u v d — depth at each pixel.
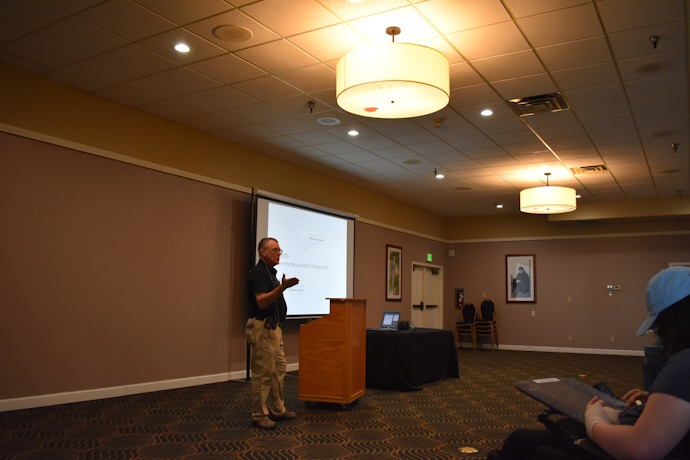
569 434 1.86
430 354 7.56
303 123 6.93
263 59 5.07
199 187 7.20
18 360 5.16
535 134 7.21
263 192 7.80
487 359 10.95
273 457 3.82
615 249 12.66
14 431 4.38
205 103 6.24
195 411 5.32
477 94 5.81
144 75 5.46
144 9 4.20
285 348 8.54
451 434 4.62
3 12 4.26
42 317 5.37
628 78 5.34
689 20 4.20
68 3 4.12
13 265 5.18
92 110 5.97
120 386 6.05
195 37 4.65
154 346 6.45
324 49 4.83
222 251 7.46
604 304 12.62
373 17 4.25
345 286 9.61
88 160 5.91
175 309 6.74
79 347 5.68
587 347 12.66
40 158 5.47
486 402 6.13
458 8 4.09
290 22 4.36
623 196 11.39
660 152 7.99
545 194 8.74
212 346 7.21
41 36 4.66
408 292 12.47
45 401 5.34
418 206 13.01
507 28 4.38
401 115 5.07
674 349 1.55
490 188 10.85
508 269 13.76
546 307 13.19
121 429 4.52
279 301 4.88
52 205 5.53
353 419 5.12
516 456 2.08
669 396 1.41
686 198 11.16
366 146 7.93
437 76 4.22
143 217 6.43
